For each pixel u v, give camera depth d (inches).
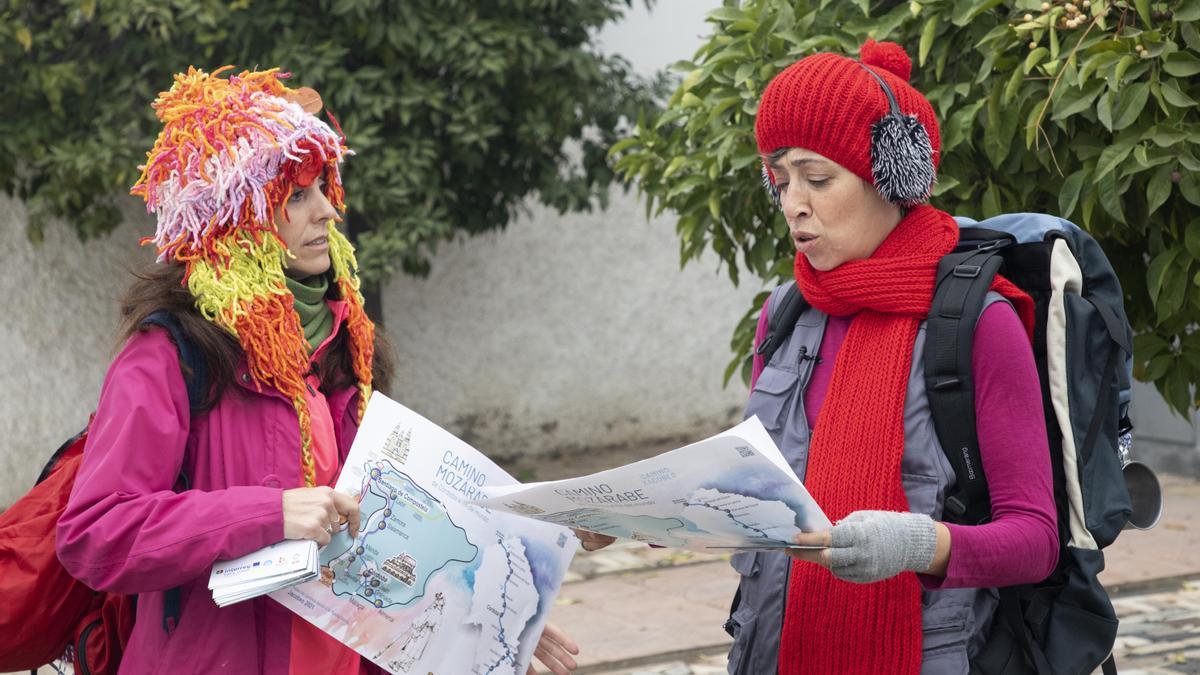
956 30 126.3
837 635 75.5
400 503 82.1
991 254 76.4
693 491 67.5
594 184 347.9
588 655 191.8
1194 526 257.8
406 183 285.7
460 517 84.0
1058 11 114.5
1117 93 110.7
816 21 136.1
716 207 138.2
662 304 370.0
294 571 73.1
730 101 134.0
